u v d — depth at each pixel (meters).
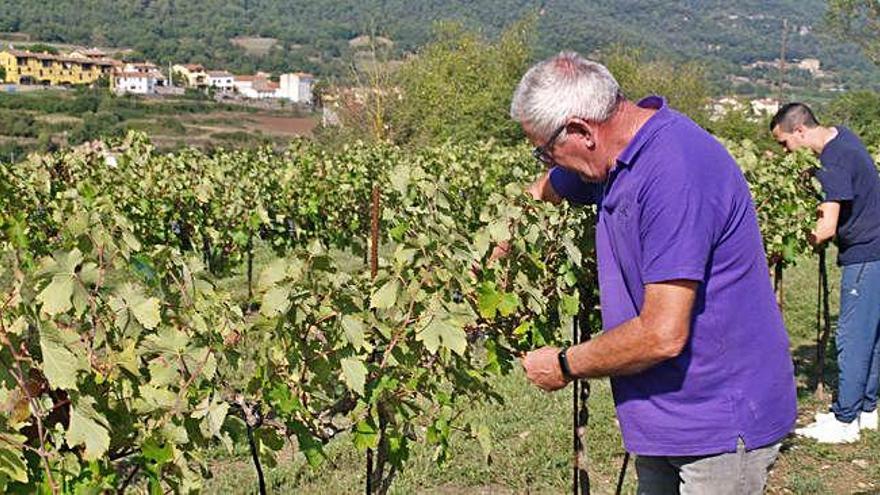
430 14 184.38
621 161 2.89
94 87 91.50
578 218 4.14
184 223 10.98
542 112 2.96
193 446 2.75
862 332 6.15
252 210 10.73
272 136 66.88
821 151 5.89
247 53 148.75
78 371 2.43
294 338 2.98
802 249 7.40
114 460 2.71
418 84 43.41
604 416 6.95
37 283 2.53
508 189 3.97
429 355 3.40
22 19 138.12
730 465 2.98
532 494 5.67
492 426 6.66
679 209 2.78
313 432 3.21
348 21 186.38
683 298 2.79
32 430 2.43
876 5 40.56
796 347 9.73
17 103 74.75
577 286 4.25
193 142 63.19
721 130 40.84
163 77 106.75
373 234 3.34
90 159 11.75
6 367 2.29
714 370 2.94
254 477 5.72
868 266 5.98
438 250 3.36
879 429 6.62
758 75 144.12
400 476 5.69
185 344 2.74
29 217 9.38
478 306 3.58
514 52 46.38
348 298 3.03
